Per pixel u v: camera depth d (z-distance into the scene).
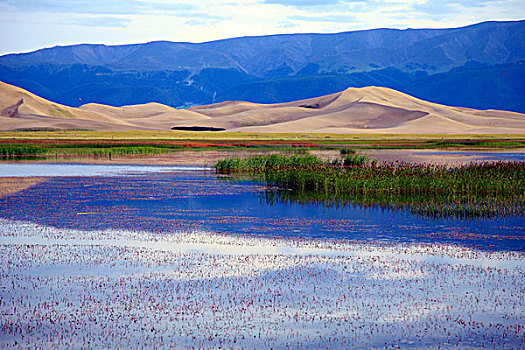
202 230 36.34
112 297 23.44
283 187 59.59
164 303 22.78
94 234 35.03
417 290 24.27
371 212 43.62
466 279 25.73
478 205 46.88
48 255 29.81
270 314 21.72
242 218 40.84
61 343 19.28
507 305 22.55
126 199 50.31
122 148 122.75
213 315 21.61
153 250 30.89
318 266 27.78
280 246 31.94
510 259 29.12
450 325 20.70
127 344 19.22
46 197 51.16
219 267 27.59
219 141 161.25
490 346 19.05
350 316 21.52
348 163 78.88
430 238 34.06
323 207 46.19
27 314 21.69
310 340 19.50
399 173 58.62
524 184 54.44
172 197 51.78
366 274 26.50
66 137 188.25
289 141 164.25
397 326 20.62
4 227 37.19
